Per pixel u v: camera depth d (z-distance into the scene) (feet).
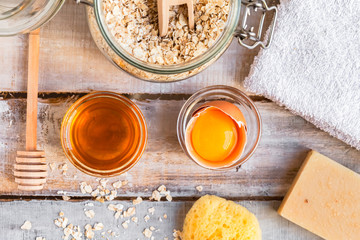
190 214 1.76
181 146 1.74
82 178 1.78
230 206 1.76
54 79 1.76
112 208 1.79
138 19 1.55
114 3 1.53
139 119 1.71
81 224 1.79
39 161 1.71
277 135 1.81
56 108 1.77
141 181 1.79
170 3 1.49
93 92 1.69
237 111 1.66
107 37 1.49
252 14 1.77
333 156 1.81
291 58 1.71
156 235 1.80
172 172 1.79
